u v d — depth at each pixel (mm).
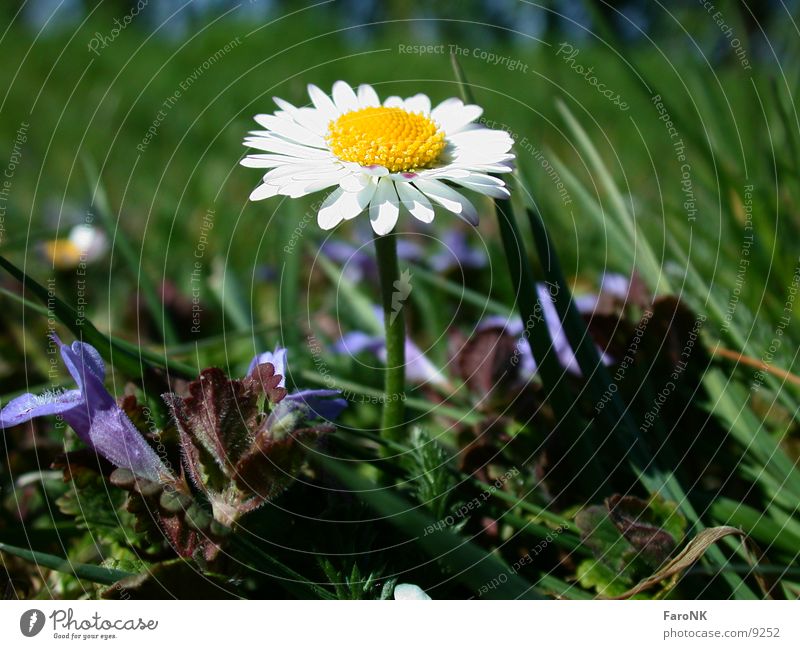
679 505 127
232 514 115
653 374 143
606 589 123
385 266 127
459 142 125
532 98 345
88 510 122
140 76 399
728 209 169
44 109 375
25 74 408
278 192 119
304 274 210
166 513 115
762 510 138
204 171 296
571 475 132
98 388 117
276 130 125
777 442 140
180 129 339
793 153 162
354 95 131
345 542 121
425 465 125
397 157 121
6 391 162
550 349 129
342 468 114
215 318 183
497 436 135
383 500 114
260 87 399
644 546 122
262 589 121
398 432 131
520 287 129
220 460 114
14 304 174
